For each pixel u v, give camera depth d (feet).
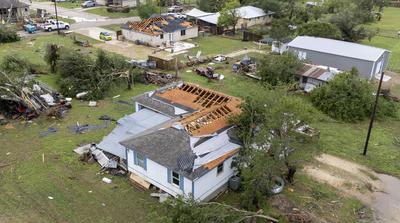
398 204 67.56
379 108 101.30
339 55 132.98
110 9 240.73
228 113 76.18
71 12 236.84
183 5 268.21
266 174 62.23
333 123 98.27
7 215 60.03
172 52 157.38
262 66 122.52
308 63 128.77
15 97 93.66
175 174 63.36
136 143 68.28
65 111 98.99
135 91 114.73
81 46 160.66
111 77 112.68
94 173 72.28
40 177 70.33
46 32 184.24
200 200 63.46
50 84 116.06
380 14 256.32
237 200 66.64
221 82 124.88
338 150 84.58
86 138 85.30
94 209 62.54
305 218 61.26
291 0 231.09
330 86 105.40
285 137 64.08
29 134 86.28
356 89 101.71
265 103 69.67
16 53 146.82
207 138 68.64
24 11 210.38
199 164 62.34
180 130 69.77
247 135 68.90
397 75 139.23
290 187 70.33
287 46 145.18
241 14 211.20
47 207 62.44
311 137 70.54
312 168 77.36
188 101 87.15
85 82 109.50
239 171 68.85
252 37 181.88
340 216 63.52
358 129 95.45
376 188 71.82
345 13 189.16
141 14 200.85
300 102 66.33
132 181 70.33
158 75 126.41
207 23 202.90
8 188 66.85
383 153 84.02
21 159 76.13
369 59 127.24
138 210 62.69
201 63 144.97
